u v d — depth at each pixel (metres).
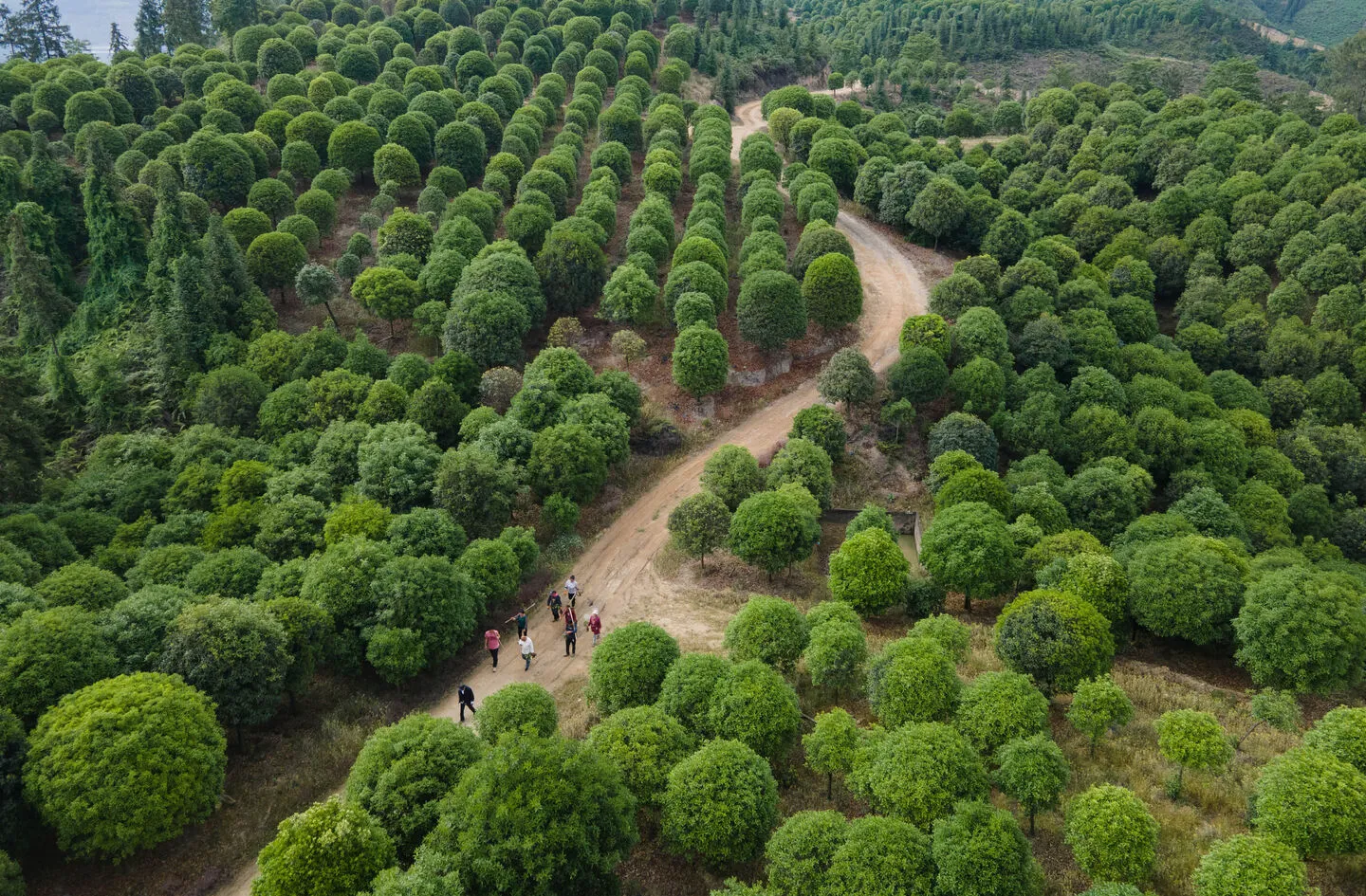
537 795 26.98
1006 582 47.88
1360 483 69.88
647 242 87.75
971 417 64.75
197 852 33.06
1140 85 163.62
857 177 115.19
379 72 140.00
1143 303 84.50
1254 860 26.50
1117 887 26.02
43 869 31.70
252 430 66.00
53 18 151.75
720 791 29.61
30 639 34.75
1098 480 58.00
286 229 89.25
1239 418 72.12
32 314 80.62
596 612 50.19
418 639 41.19
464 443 60.50
